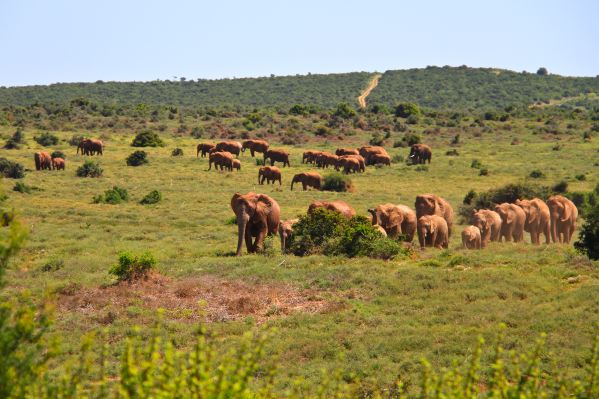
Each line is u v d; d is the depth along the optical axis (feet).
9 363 79.82
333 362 177.99
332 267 274.98
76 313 224.94
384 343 188.85
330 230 319.27
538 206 423.64
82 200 552.41
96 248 355.97
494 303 219.41
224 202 563.07
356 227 310.65
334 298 237.25
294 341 194.18
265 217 323.78
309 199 585.22
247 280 261.44
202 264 294.25
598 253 281.33
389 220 358.23
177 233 417.69
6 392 77.97
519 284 238.07
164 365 80.38
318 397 95.96
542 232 428.56
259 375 170.81
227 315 222.48
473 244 359.46
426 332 197.98
